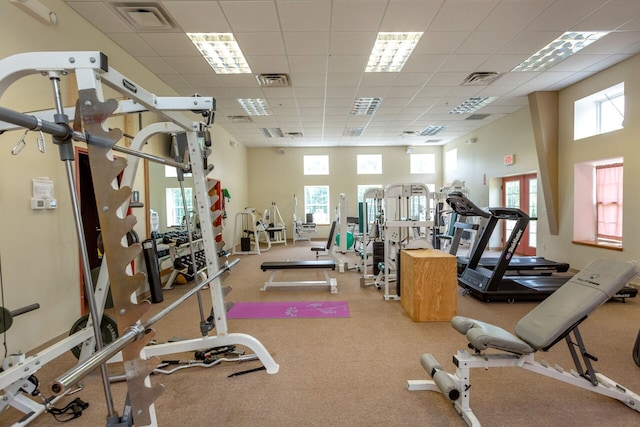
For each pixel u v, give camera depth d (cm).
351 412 198
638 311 366
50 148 298
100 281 240
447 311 345
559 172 586
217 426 187
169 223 527
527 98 617
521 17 345
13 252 263
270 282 485
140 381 136
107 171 126
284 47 402
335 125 796
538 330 201
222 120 734
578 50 426
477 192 859
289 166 1089
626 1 319
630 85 450
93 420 196
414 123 788
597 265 216
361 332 319
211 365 255
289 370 248
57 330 303
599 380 209
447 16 341
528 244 728
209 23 349
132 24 351
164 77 490
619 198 516
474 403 204
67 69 128
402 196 457
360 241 712
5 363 186
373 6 322
